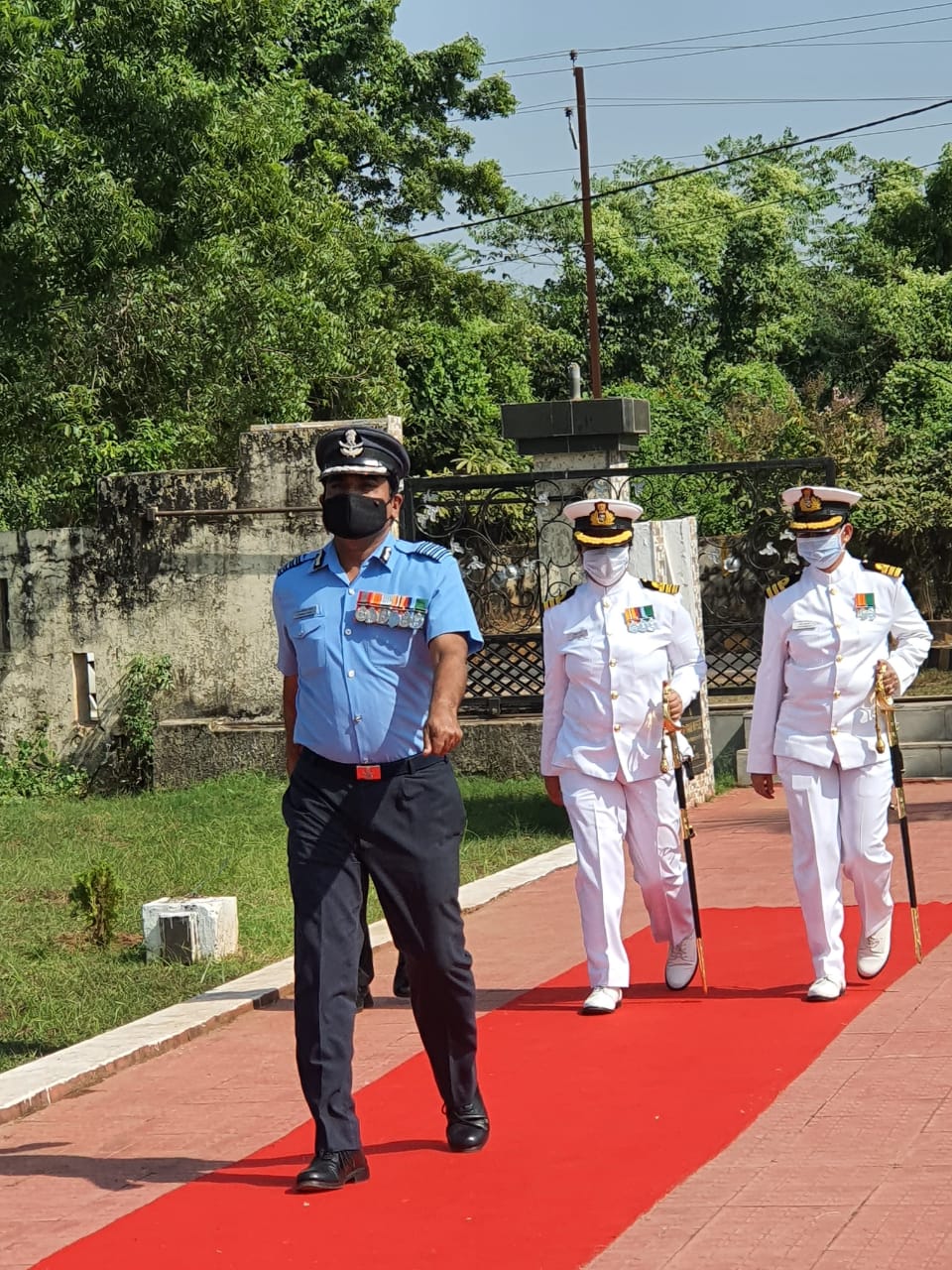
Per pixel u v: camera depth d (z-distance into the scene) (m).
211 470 13.75
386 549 4.78
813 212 46.84
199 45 17.33
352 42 29.59
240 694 13.76
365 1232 4.19
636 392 33.19
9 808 13.14
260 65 20.69
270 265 18.20
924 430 31.20
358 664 4.68
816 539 6.48
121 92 16.08
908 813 10.92
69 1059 6.08
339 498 4.70
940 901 7.99
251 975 7.35
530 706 13.36
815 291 42.75
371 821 4.66
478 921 8.40
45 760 14.21
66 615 14.16
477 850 10.48
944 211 38.12
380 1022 6.55
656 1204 4.23
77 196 15.66
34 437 16.98
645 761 6.49
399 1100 5.40
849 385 39.62
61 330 17.14
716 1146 4.67
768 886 8.75
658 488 22.91
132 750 13.98
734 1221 4.06
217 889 9.48
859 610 6.46
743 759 12.73
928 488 19.81
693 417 32.53
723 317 43.03
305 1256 4.05
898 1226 3.93
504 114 30.95
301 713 4.78
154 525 13.88
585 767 6.48
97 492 14.12
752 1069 5.43
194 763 13.75
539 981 7.02
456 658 4.65
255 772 13.58
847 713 6.40
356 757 4.68
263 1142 5.08
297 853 4.71
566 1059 5.76
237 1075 5.90
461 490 13.24
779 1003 6.30
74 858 10.61
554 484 12.65
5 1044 6.54
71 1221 4.47
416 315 28.05
